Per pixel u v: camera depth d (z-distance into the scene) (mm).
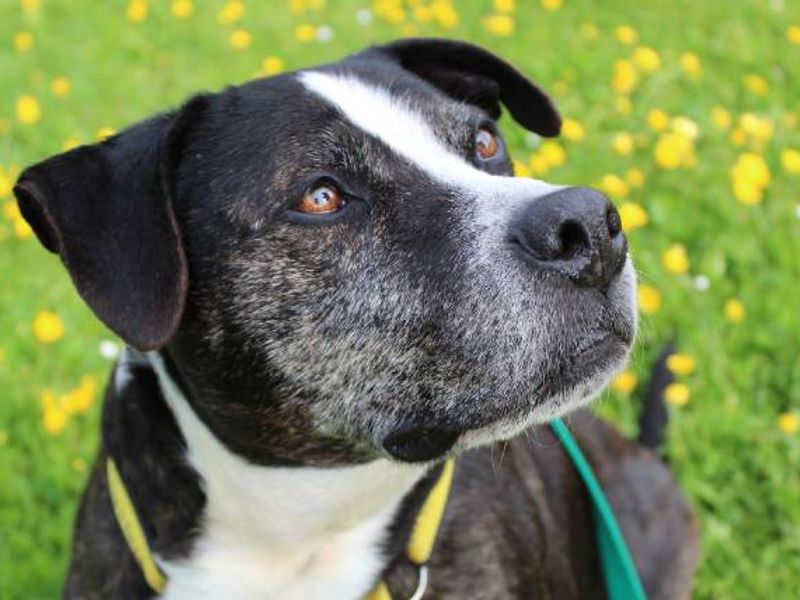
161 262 639
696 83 1392
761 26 1579
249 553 699
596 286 616
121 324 636
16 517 923
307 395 663
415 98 687
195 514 692
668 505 892
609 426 898
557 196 615
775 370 986
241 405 671
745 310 1031
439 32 1572
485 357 628
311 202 651
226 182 657
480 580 715
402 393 649
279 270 652
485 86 769
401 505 704
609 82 1417
